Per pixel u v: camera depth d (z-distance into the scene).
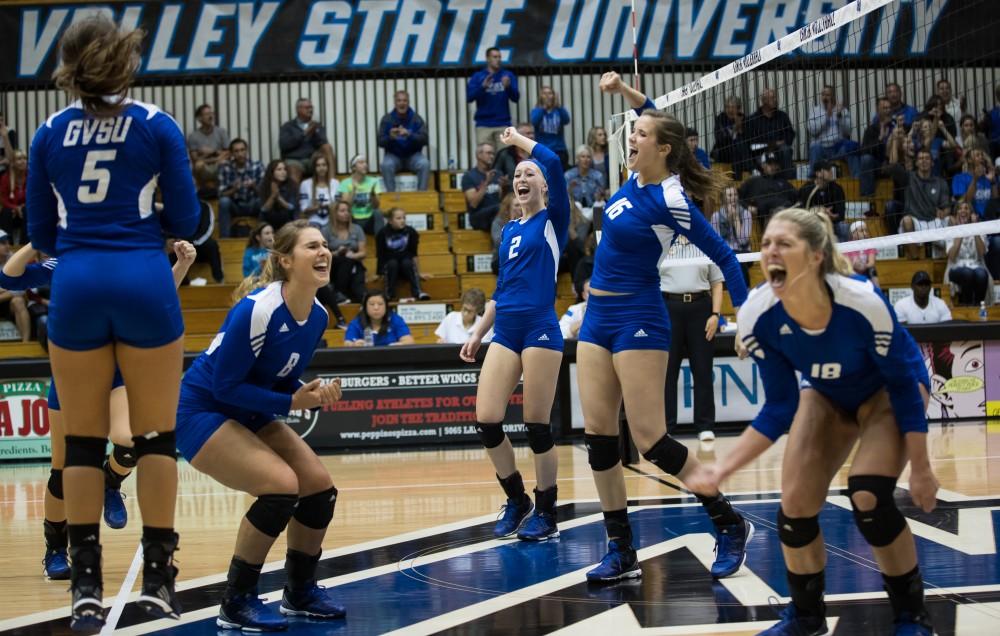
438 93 13.05
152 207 2.88
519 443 8.77
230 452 3.27
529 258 4.79
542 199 4.93
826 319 2.68
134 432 2.94
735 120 10.95
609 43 12.80
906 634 2.81
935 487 2.66
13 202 11.27
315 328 3.49
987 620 3.12
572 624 3.23
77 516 2.84
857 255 10.10
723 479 2.82
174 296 2.89
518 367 4.82
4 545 4.96
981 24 12.16
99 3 12.39
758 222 9.80
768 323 2.77
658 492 5.85
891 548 2.77
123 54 2.78
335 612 3.39
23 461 8.59
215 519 5.50
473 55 12.80
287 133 11.88
